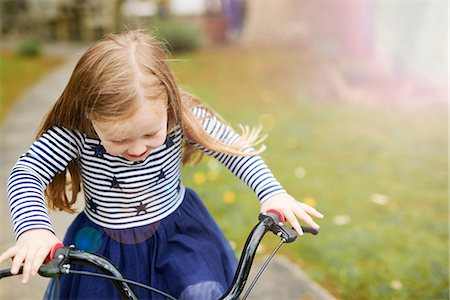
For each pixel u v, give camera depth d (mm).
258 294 2102
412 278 2271
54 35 11352
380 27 7105
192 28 9281
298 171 3619
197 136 1292
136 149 1074
